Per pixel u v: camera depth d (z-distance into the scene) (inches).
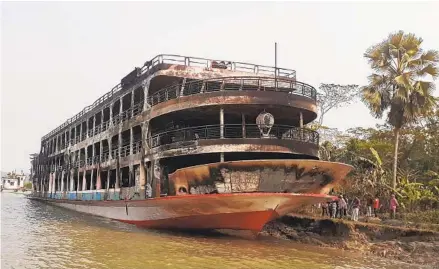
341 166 697.6
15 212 1328.7
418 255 657.0
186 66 839.1
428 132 1370.6
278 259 585.3
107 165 1112.8
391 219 889.5
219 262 533.3
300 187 701.3
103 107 1198.3
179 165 852.0
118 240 691.4
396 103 1023.6
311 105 759.7
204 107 733.9
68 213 1295.5
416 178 1259.2
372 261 633.0
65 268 488.7
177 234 773.3
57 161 1798.7
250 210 672.4
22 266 500.4
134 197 900.6
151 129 870.4
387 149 1375.5
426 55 1032.8
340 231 810.2
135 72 952.3
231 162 645.9
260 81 818.2
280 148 695.7
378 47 1078.4
